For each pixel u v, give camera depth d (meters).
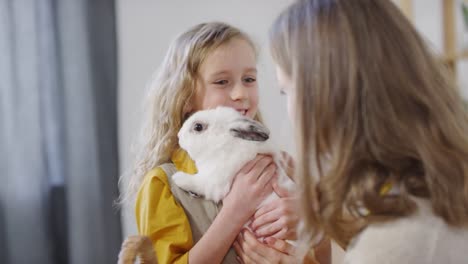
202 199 1.16
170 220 1.11
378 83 0.76
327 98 0.79
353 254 0.74
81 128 2.17
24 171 2.09
